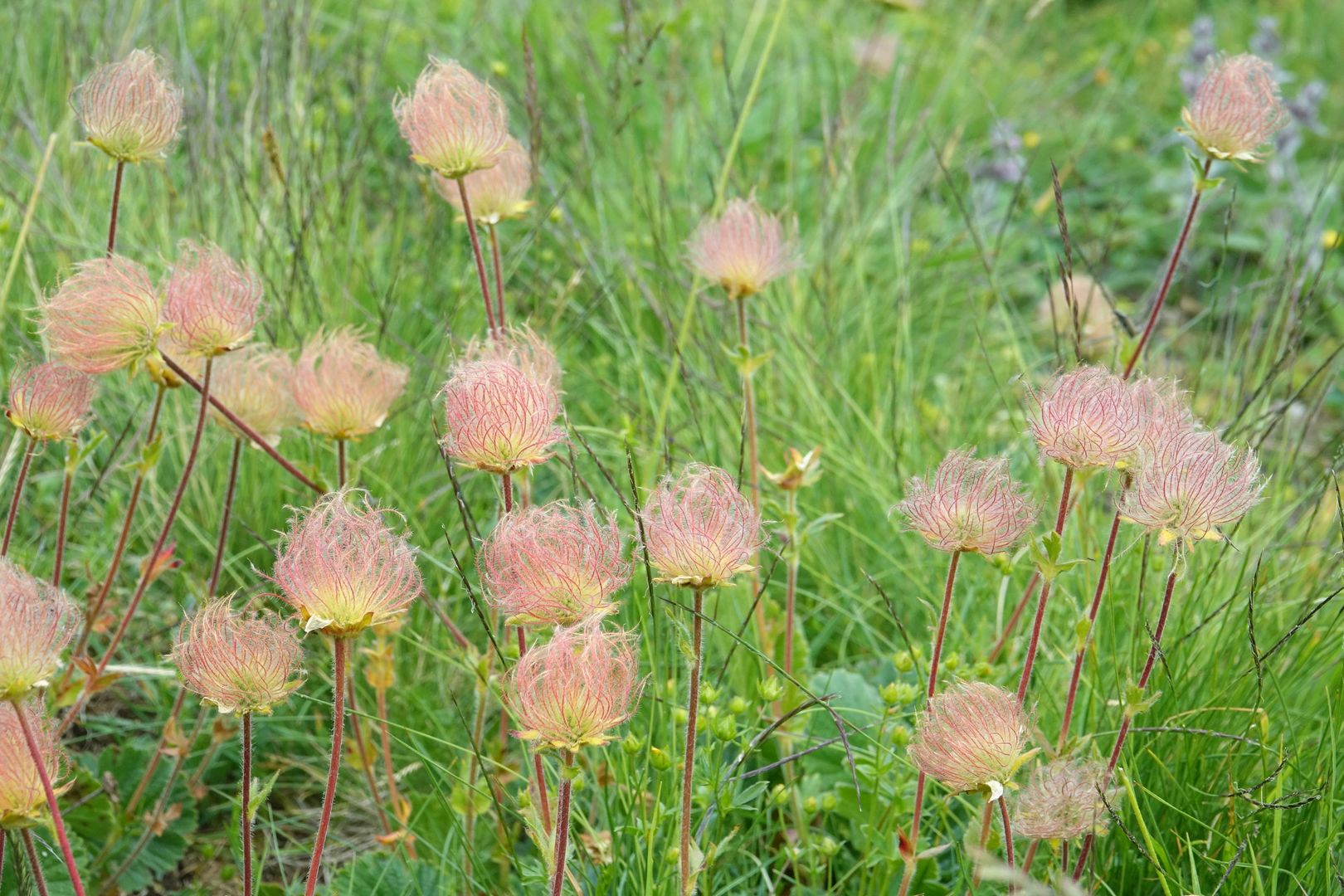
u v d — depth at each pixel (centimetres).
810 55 571
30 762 169
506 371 186
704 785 215
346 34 477
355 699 241
